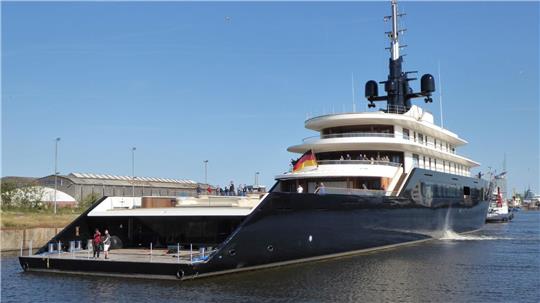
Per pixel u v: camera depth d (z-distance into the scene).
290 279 24.77
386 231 36.81
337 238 31.42
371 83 47.84
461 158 52.47
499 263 30.83
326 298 21.05
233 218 27.97
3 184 72.00
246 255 25.53
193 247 30.22
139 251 29.50
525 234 57.41
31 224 49.50
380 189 36.78
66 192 92.00
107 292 22.05
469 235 53.47
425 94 46.12
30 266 27.97
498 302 20.66
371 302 20.48
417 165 43.09
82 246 30.59
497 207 101.62
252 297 21.05
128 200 32.94
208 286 22.88
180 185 104.62
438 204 45.59
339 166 36.62
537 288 23.34
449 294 21.98
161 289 22.34
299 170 37.47
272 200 26.27
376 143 38.19
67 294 22.00
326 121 40.03
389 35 47.78
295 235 28.00
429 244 42.22
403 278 25.52
